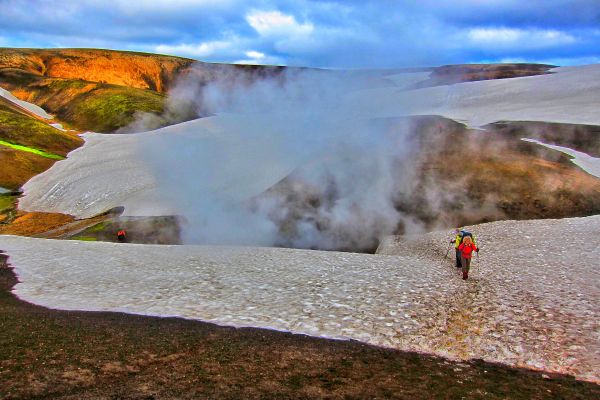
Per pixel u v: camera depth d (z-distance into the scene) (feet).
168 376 39.37
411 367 43.55
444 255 105.19
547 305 58.44
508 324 53.52
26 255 101.96
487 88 350.43
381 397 36.83
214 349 46.39
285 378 39.78
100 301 65.36
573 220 121.80
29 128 344.90
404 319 56.03
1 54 579.48
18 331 50.34
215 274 82.23
